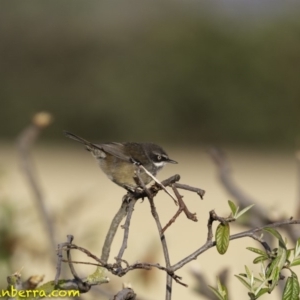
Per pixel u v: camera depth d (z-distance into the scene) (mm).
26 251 5812
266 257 3365
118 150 7488
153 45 41156
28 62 41562
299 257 3330
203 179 25484
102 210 15664
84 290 3600
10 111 40438
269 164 32031
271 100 39250
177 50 40688
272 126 39125
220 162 5777
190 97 39844
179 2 42469
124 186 7465
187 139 40094
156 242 6277
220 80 39750
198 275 4773
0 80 40750
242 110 39344
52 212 6027
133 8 42906
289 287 3221
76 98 40781
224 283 4605
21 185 13727
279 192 23031
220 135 39469
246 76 39562
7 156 28797
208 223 3344
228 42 40250
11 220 5852
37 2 41969
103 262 3283
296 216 5121
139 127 40375
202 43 40344
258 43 40125
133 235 11875
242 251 11594
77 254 7500
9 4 41781
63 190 20328
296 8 41062
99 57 41781
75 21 42531
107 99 40562
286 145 38719
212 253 12070
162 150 7766
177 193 3496
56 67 41406
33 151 32594
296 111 39125
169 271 3246
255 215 5035
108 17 42781
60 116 40375
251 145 39281
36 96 40781
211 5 42156
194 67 40000
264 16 41406
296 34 40375
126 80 40875
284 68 39562
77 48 41719
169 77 40188
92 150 7555
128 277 6117
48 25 41938
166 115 40156
